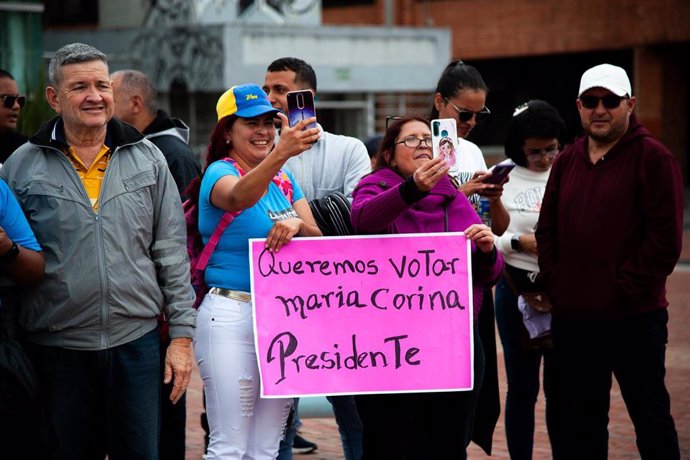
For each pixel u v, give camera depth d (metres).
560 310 5.76
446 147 4.98
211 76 26.55
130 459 5.03
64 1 33.50
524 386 6.57
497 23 33.72
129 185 4.95
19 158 4.96
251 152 5.19
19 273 4.72
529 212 6.61
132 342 4.96
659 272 5.50
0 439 4.73
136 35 28.53
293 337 5.08
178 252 5.11
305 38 27.78
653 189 5.48
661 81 30.53
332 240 5.08
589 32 31.56
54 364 4.90
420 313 5.12
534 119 6.58
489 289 5.71
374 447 5.17
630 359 5.62
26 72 18.17
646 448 5.66
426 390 5.11
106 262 4.85
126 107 6.65
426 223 5.18
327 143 6.20
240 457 5.14
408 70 29.89
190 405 8.87
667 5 29.67
